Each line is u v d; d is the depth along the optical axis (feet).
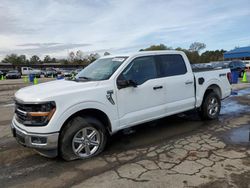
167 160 12.85
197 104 18.97
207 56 253.24
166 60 17.16
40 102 11.93
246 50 196.24
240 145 14.66
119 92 14.35
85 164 12.73
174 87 17.07
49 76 154.92
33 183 11.03
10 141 16.87
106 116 13.97
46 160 13.43
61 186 10.68
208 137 16.29
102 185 10.57
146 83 15.58
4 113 27.07
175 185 10.34
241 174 11.09
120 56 16.06
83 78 15.39
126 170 11.87
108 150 14.55
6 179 11.48
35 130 12.02
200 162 12.44
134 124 15.17
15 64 287.28
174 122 20.30
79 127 12.89
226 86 21.76
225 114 22.95
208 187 10.12
